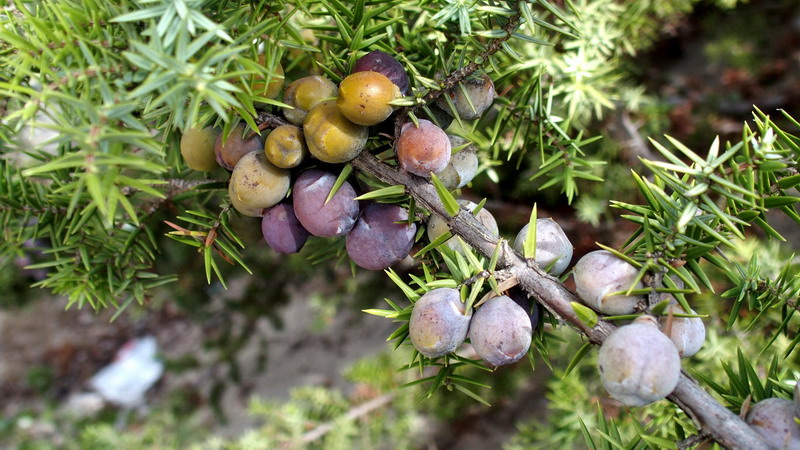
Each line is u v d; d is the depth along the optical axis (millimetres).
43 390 919
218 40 199
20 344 972
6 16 223
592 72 334
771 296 230
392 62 219
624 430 358
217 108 188
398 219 221
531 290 207
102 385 898
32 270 514
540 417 603
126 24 199
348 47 234
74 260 262
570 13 333
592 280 201
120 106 184
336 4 231
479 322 205
